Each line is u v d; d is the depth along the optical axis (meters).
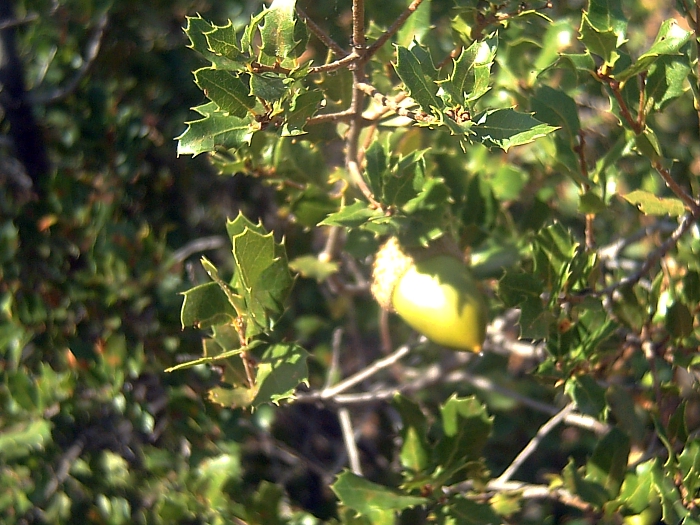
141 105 0.33
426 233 0.24
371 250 0.26
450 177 0.29
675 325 0.26
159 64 0.34
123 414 0.28
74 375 0.28
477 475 0.26
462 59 0.20
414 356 0.39
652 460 0.25
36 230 0.30
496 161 0.31
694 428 0.36
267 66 0.20
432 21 0.31
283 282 0.24
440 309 0.24
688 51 0.24
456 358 0.34
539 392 0.37
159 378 0.29
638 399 0.29
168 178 0.33
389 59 0.27
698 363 0.26
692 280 0.26
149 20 0.34
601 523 0.26
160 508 0.27
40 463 0.28
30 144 0.34
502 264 0.28
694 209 0.24
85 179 0.31
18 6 0.34
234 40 0.20
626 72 0.22
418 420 0.26
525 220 0.30
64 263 0.30
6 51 0.34
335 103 0.25
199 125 0.21
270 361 0.24
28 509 0.28
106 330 0.29
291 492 0.35
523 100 0.27
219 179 0.36
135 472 0.28
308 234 0.34
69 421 0.28
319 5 0.28
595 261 0.25
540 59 0.28
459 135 0.20
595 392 0.25
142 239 0.29
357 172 0.24
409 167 0.24
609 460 0.25
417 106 0.23
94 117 0.32
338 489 0.25
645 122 0.24
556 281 0.25
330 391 0.30
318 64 0.28
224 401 0.25
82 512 0.28
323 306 0.38
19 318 0.29
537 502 0.33
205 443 0.28
